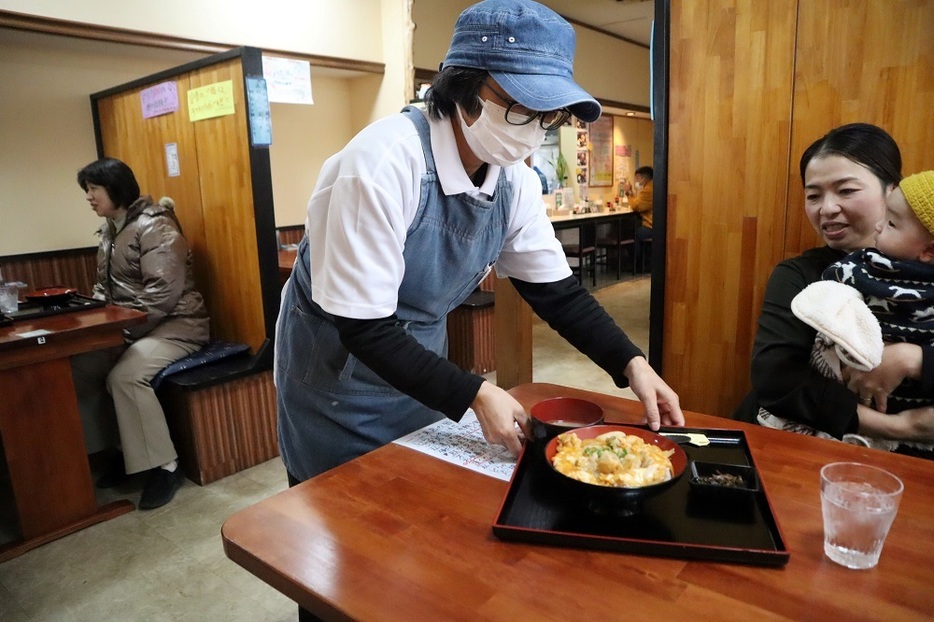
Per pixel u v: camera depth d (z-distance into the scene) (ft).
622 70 25.09
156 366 8.46
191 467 8.86
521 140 3.41
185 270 9.00
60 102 11.64
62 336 7.00
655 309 6.54
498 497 3.02
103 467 9.60
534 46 3.12
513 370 8.87
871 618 2.12
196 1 12.16
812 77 5.31
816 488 3.02
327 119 16.22
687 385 6.50
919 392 3.91
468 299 12.97
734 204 5.89
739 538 2.58
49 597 6.41
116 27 10.98
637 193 26.02
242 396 9.07
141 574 6.78
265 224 8.75
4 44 10.90
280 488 8.67
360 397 4.06
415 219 3.55
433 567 2.47
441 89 3.39
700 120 5.93
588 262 26.12
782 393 4.25
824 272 4.25
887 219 3.80
